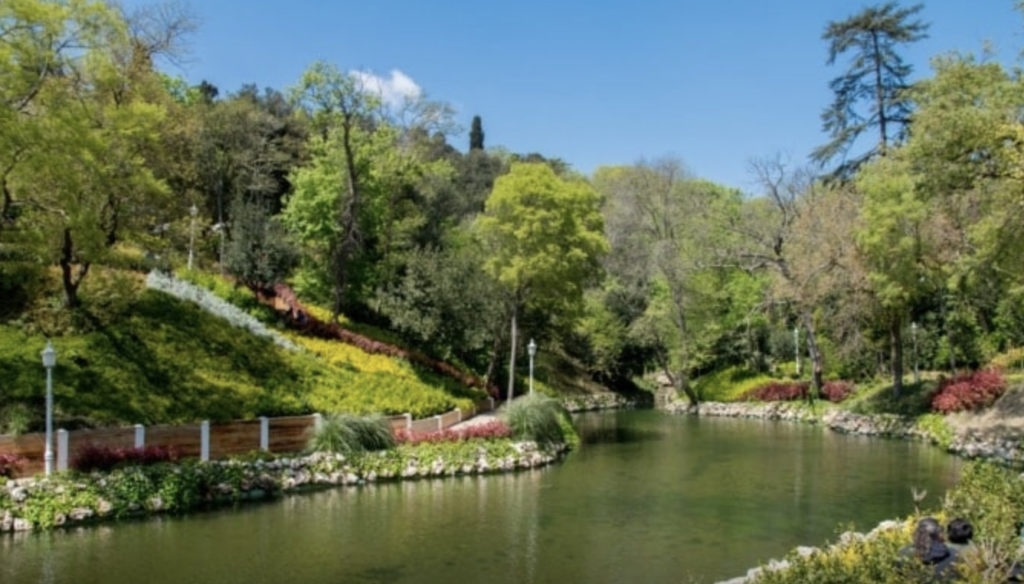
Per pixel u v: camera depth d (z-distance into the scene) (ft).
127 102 77.25
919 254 98.02
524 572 41.50
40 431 54.24
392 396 87.40
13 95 54.65
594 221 103.30
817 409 125.70
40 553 42.65
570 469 76.02
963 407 97.19
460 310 115.65
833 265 112.88
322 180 121.80
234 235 106.32
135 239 78.84
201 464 57.26
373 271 127.85
